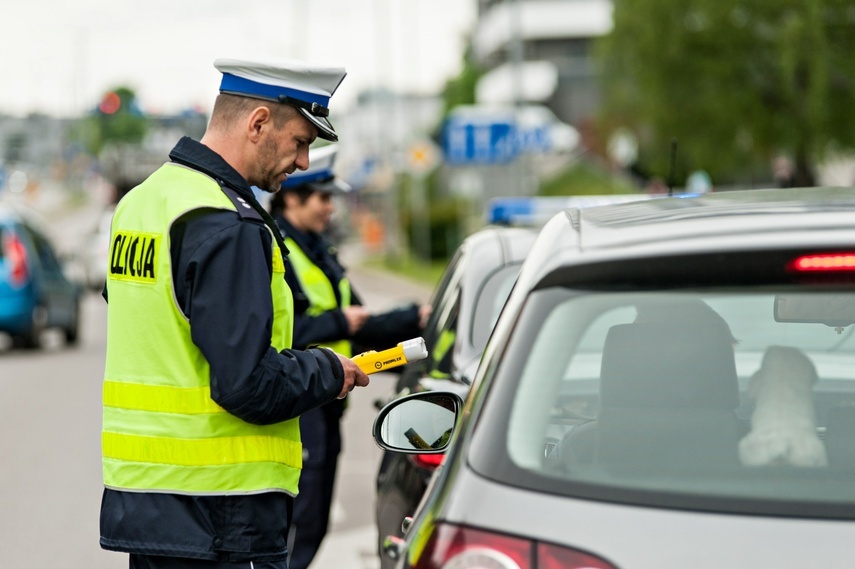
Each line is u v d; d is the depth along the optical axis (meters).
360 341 8.89
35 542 11.46
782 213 4.21
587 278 4.10
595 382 4.33
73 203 146.12
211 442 5.19
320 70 5.48
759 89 44.72
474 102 119.19
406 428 5.09
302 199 8.90
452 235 63.75
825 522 3.68
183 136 5.43
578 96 105.50
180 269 5.16
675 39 44.50
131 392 5.26
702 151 45.03
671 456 3.95
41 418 18.77
